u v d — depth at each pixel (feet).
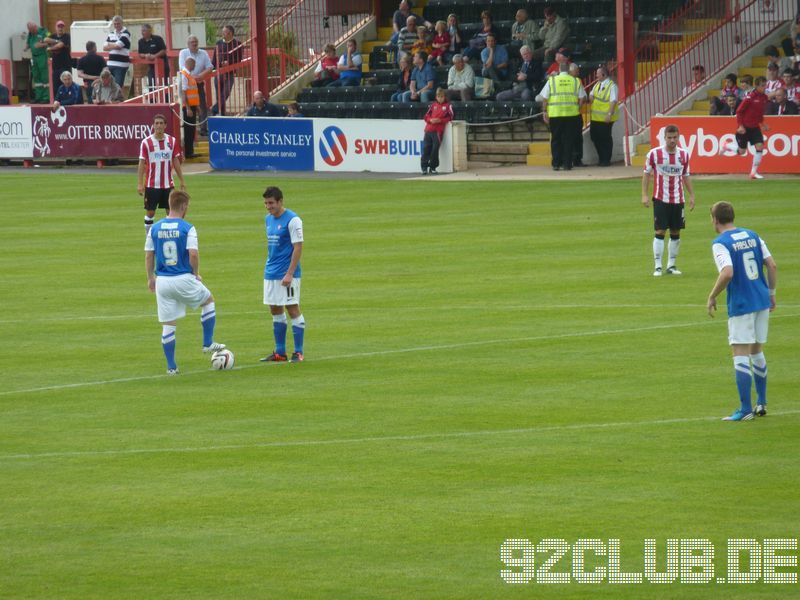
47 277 224.74
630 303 188.44
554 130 372.58
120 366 160.56
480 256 232.94
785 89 358.23
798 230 246.47
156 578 91.76
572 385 144.15
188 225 155.63
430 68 427.74
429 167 380.17
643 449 119.44
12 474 117.19
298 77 480.64
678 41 425.28
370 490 109.70
